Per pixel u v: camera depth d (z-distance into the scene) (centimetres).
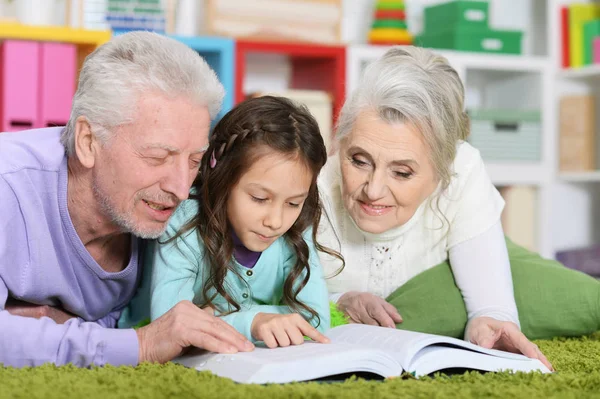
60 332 131
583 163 413
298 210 154
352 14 412
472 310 183
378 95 160
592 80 429
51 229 147
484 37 399
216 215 153
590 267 388
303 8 364
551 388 121
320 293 164
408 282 196
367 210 170
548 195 411
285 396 107
